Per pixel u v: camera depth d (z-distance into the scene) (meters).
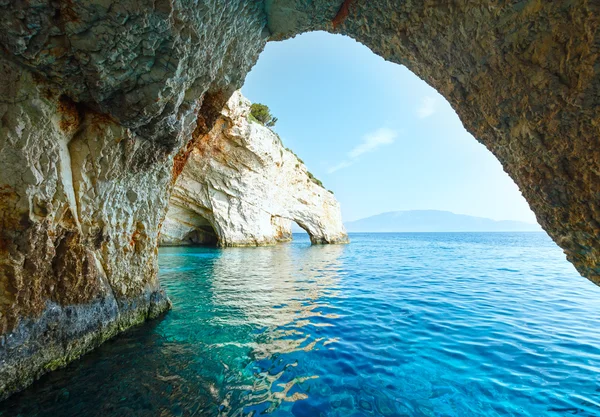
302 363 4.87
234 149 25.56
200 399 3.81
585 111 3.09
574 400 3.87
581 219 3.76
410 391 4.08
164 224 29.02
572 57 3.02
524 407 3.74
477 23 3.85
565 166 3.65
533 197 4.42
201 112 7.48
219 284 11.49
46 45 3.05
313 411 3.62
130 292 6.30
